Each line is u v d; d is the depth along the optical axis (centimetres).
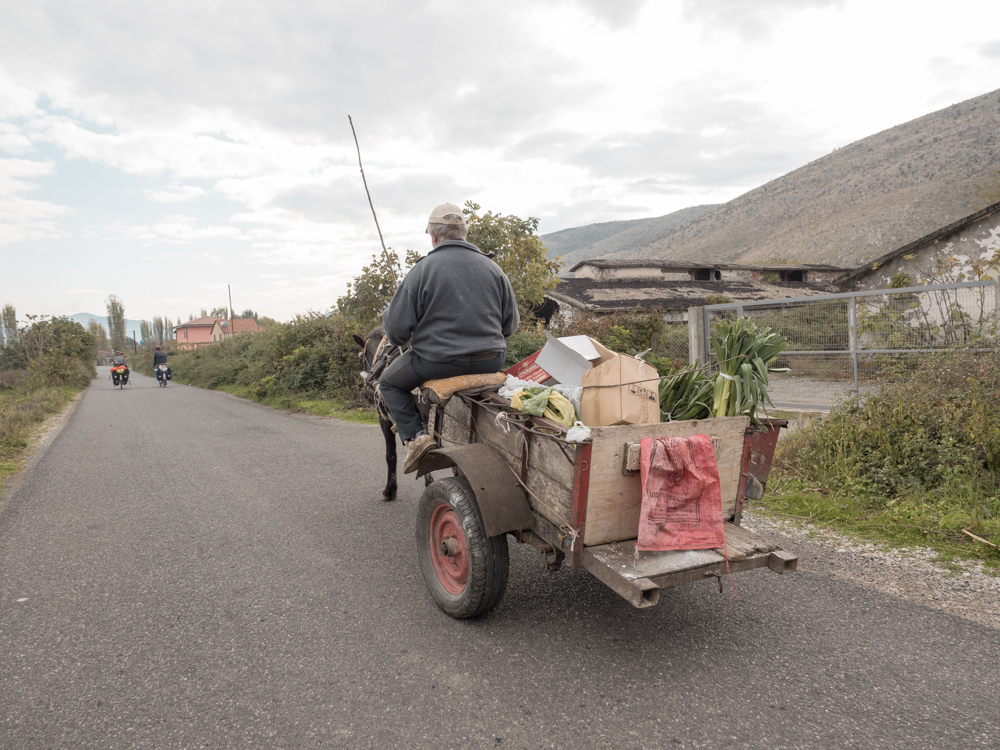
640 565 263
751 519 493
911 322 758
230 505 576
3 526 520
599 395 288
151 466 775
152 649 307
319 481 670
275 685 272
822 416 673
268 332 2203
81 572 412
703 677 275
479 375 371
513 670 283
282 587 383
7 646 311
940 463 526
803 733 234
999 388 554
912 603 344
